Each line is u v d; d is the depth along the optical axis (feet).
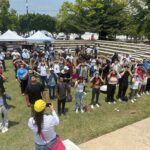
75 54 111.75
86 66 53.62
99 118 36.01
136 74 46.50
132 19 159.94
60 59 55.98
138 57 95.96
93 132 30.09
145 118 34.86
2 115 32.07
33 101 31.94
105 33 169.58
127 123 32.78
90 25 166.71
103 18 164.14
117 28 163.94
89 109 40.50
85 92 50.26
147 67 56.18
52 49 99.45
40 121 16.19
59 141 17.10
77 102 38.91
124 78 44.45
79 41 134.21
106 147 26.25
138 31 157.17
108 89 43.57
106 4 163.84
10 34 103.60
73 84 53.83
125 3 163.02
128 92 50.55
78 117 36.60
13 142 28.84
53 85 44.62
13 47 109.91
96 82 41.19
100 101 44.65
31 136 30.32
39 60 56.95
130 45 116.88
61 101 37.14
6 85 57.06
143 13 153.89
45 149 16.69
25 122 35.01
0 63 59.57
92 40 137.49
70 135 29.66
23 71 48.01
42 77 50.26
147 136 28.73
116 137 28.53
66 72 44.50
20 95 48.70
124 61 61.11
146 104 43.06
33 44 113.50
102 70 54.54
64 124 33.73
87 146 26.61
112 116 36.76
